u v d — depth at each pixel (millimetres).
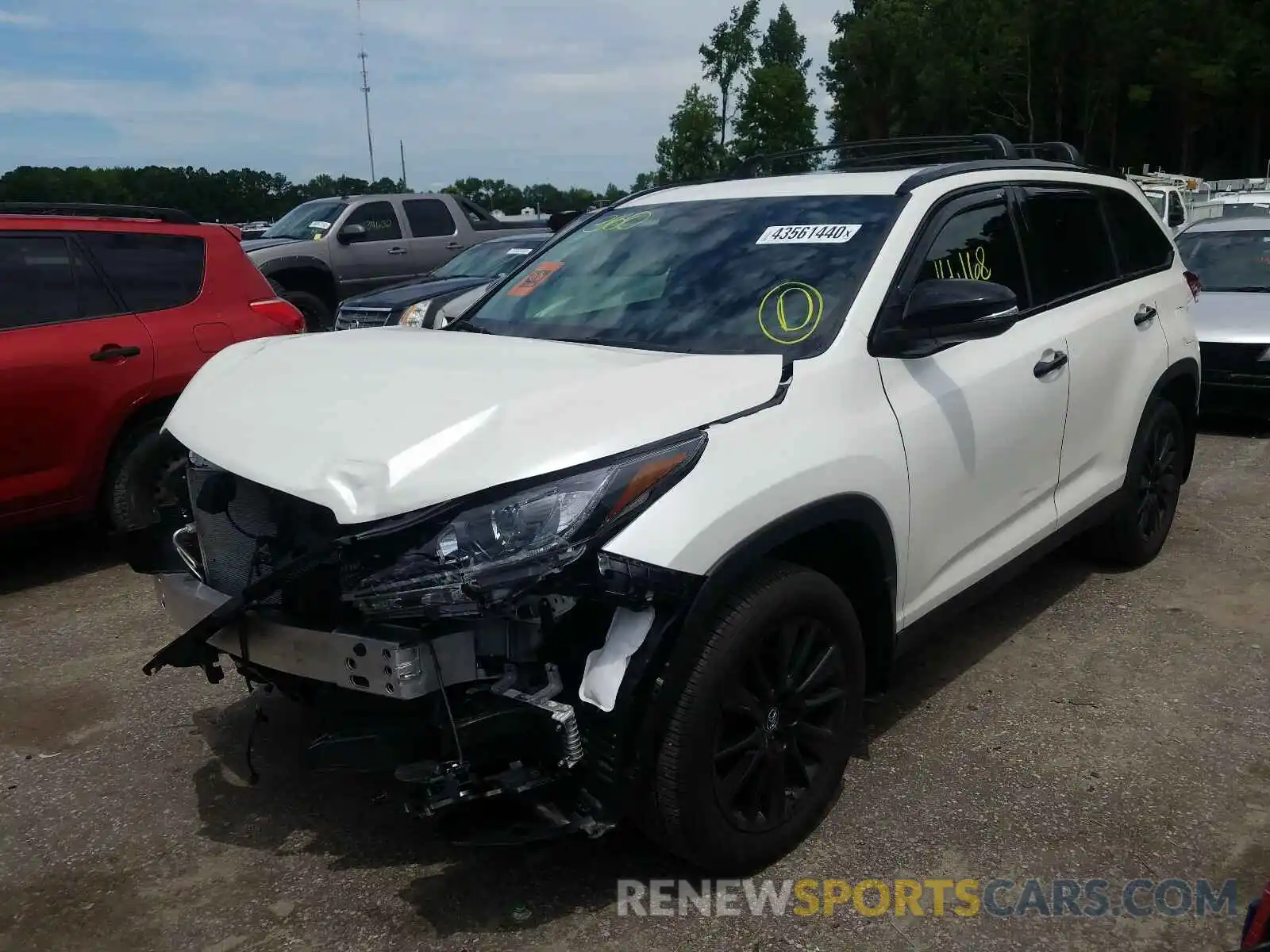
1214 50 45625
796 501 2865
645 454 2648
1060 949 2725
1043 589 5191
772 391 2994
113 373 5598
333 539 2580
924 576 3547
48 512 5523
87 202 6055
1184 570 5402
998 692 4137
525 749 2605
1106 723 3877
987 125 52188
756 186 4156
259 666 2891
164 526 3492
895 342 3387
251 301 6359
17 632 4980
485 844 2674
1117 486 4922
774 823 3010
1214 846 3137
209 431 3074
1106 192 4992
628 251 4023
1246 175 52562
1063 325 4344
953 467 3570
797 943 2752
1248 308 8445
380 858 3146
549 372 3035
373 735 2627
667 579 2562
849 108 52625
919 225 3639
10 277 5461
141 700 4223
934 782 3488
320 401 2996
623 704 2564
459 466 2564
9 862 3174
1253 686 4145
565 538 2486
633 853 3125
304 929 2844
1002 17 47531
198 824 3352
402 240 14531
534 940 2775
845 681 3197
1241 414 8281
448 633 2580
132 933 2850
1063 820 3270
